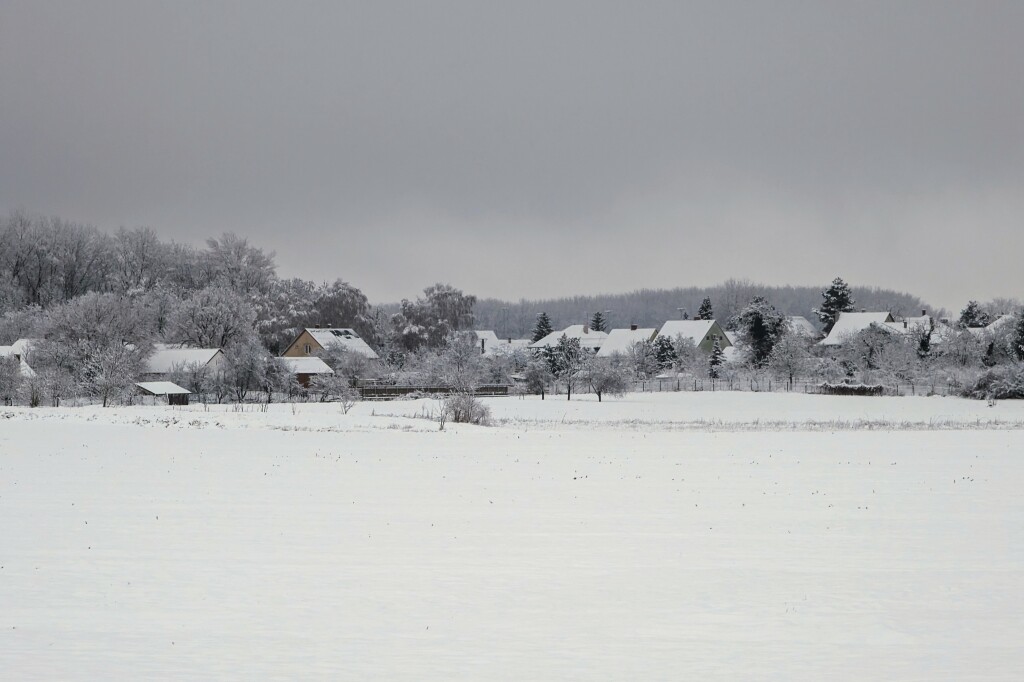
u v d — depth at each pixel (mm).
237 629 17812
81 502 31984
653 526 28156
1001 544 25672
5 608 19156
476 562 23297
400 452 50062
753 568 22828
